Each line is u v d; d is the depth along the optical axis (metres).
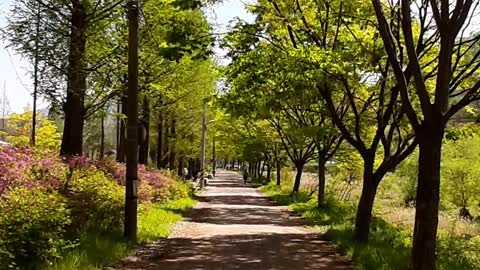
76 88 18.59
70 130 18.81
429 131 9.02
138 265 11.49
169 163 46.56
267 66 15.75
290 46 15.97
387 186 43.06
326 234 17.39
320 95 16.86
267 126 42.47
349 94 15.27
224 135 53.09
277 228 20.05
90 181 14.80
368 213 15.38
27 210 9.27
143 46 20.36
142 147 32.53
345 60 14.41
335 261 12.82
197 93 31.77
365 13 14.86
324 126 20.48
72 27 17.89
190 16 16.05
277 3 16.05
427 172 9.05
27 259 8.77
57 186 13.16
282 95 16.48
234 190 50.47
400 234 18.23
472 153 36.69
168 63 23.48
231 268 11.66
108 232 13.65
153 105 28.78
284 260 12.84
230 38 15.60
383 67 15.34
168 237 16.27
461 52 14.42
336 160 32.59
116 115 23.16
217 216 24.41
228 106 20.19
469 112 15.05
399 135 15.48
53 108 19.75
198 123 47.31
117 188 15.88
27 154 14.30
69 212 10.84
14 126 45.94
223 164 158.62
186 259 12.54
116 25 20.12
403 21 9.29
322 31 15.88
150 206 20.73
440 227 27.58
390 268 11.03
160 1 18.14
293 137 30.80
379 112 15.40
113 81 21.94
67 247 9.79
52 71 18.70
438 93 9.03
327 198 30.83
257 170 82.94
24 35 18.08
